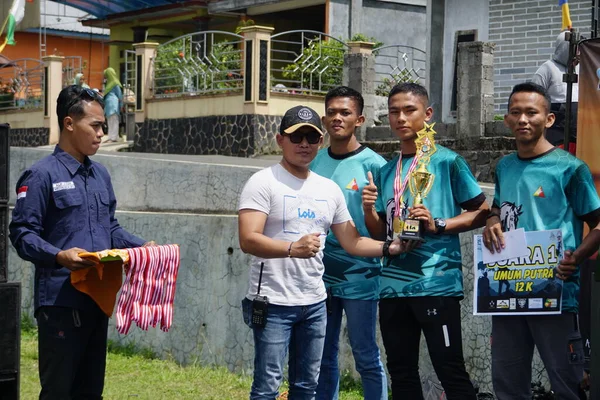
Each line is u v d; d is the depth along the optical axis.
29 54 31.22
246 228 5.41
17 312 5.50
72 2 26.48
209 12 23.56
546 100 5.62
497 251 5.62
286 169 5.57
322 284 5.62
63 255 5.38
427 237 5.68
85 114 5.66
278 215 5.48
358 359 6.36
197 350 9.12
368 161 6.40
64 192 5.62
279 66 23.59
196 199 9.77
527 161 5.66
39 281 5.61
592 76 6.86
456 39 15.80
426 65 16.22
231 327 8.80
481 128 12.38
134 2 25.36
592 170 6.84
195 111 17.69
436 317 5.62
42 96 21.27
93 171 5.82
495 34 15.22
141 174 10.34
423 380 7.02
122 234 5.96
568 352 5.50
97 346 5.83
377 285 6.33
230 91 16.88
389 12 21.89
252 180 5.52
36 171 5.58
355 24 21.42
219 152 17.06
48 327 5.56
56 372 5.57
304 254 5.22
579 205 5.52
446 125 13.00
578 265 5.53
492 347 5.79
